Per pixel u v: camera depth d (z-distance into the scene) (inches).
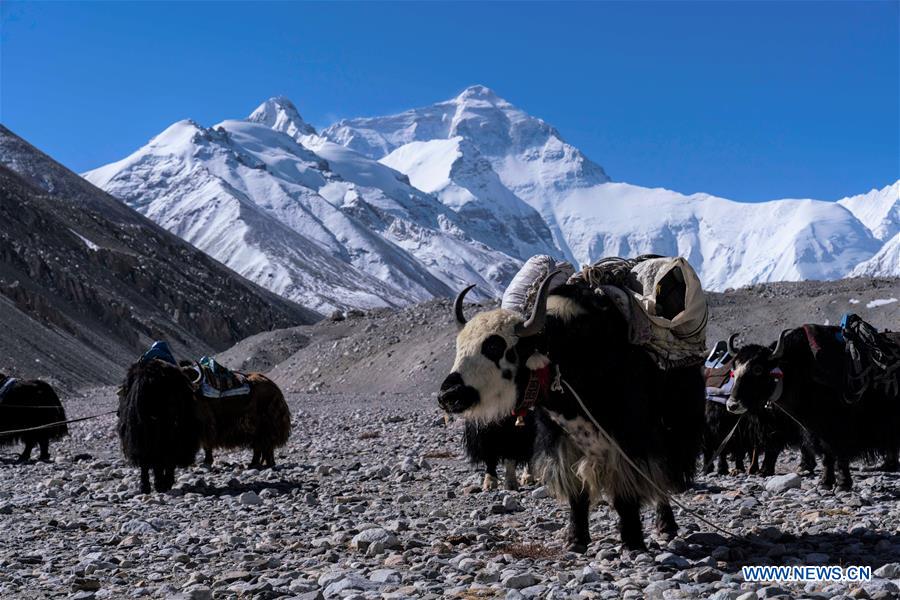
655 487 205.9
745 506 267.0
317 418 764.6
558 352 203.2
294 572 203.9
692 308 217.8
